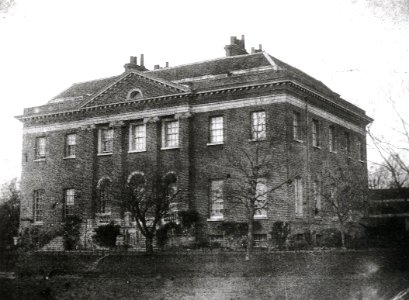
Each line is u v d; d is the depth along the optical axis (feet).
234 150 144.97
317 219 146.92
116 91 163.53
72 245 157.48
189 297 99.19
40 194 178.70
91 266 123.85
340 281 92.53
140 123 160.66
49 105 178.40
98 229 148.66
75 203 168.96
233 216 142.82
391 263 98.68
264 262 110.52
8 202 183.42
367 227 132.77
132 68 170.81
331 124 162.20
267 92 142.00
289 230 132.67
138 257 126.11
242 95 145.59
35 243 163.73
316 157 150.92
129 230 153.48
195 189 149.79
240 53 167.63
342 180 147.74
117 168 160.56
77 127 172.96
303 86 144.77
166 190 135.95
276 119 139.85
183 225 143.43
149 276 111.24
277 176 137.90
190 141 151.74
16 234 175.42
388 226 127.95
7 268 128.47
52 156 176.96
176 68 168.96
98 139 167.53
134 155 158.92
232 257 117.91
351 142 172.96
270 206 137.90
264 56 155.94
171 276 109.50
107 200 148.15
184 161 150.41
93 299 104.63
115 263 123.44
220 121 149.59
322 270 99.14
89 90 184.65
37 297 107.96
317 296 90.12
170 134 156.87
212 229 145.59
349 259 105.19
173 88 153.89
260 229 138.31
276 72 141.08
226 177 145.38
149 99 156.66
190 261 118.11
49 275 118.62
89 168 165.89
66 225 161.27
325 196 141.18
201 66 164.35
